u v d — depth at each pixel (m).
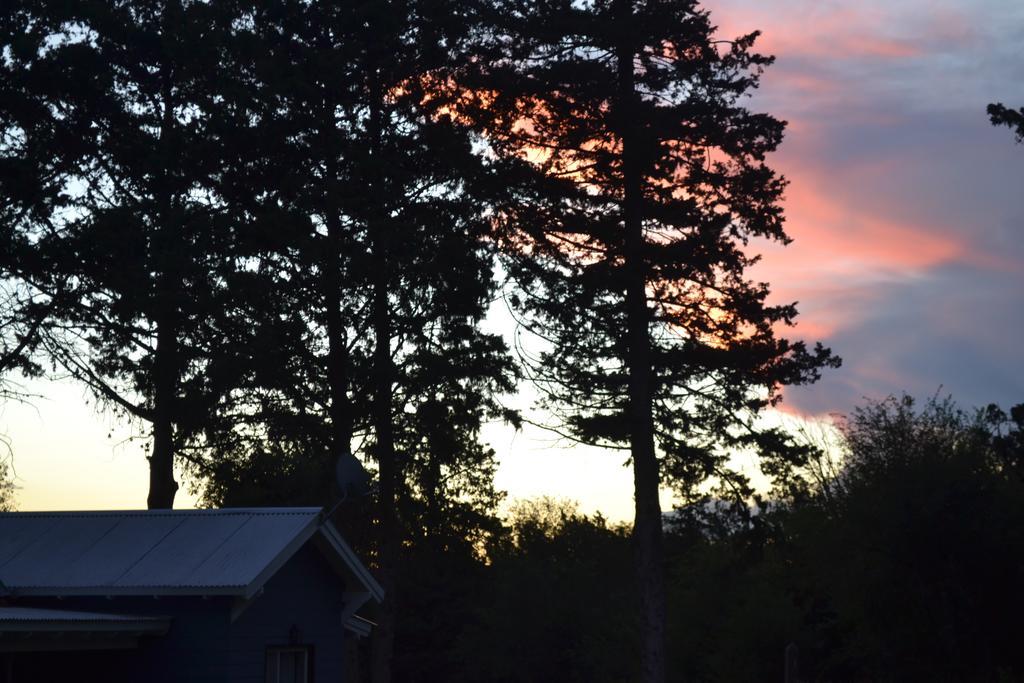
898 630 31.11
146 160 32.06
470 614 70.44
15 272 31.02
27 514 22.02
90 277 31.14
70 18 32.22
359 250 31.86
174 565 19.48
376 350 33.59
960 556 30.45
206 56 33.00
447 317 33.28
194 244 31.70
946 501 30.70
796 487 33.25
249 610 19.47
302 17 34.94
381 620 34.47
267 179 33.34
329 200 32.22
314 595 21.14
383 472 34.41
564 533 82.50
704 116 32.31
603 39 33.00
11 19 31.84
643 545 33.00
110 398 32.91
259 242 32.25
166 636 19.06
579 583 68.25
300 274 32.94
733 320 33.12
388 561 34.69
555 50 33.72
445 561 39.03
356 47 34.12
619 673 52.00
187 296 30.83
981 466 32.50
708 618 44.34
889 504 31.11
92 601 19.44
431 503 35.50
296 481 33.91
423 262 31.95
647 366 33.09
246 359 32.16
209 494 36.31
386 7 34.03
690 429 33.09
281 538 19.83
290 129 33.25
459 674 69.00
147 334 32.50
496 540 39.81
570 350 33.06
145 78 33.88
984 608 30.23
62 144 31.91
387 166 32.84
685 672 44.69
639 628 32.75
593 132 33.34
